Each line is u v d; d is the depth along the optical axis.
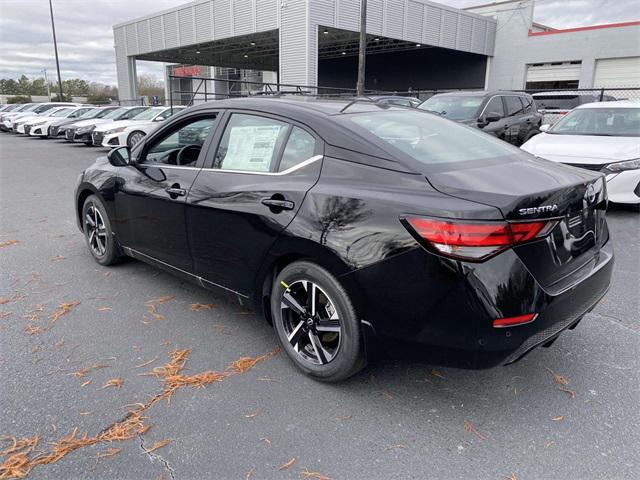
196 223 3.41
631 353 3.20
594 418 2.56
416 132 3.06
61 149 18.03
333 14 22.94
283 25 23.38
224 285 3.36
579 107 8.39
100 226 4.74
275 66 43.34
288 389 2.81
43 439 2.39
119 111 20.42
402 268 2.36
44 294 4.15
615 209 7.28
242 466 2.23
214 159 3.43
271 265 2.99
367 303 2.51
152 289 4.27
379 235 2.41
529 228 2.26
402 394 2.77
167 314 3.78
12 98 68.81
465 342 2.29
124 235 4.31
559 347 3.27
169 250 3.78
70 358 3.13
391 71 36.59
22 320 3.66
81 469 2.21
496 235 2.19
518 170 2.74
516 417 2.57
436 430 2.47
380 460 2.27
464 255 2.21
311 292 2.81
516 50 28.91
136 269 4.77
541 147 7.13
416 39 25.97
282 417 2.57
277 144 3.08
